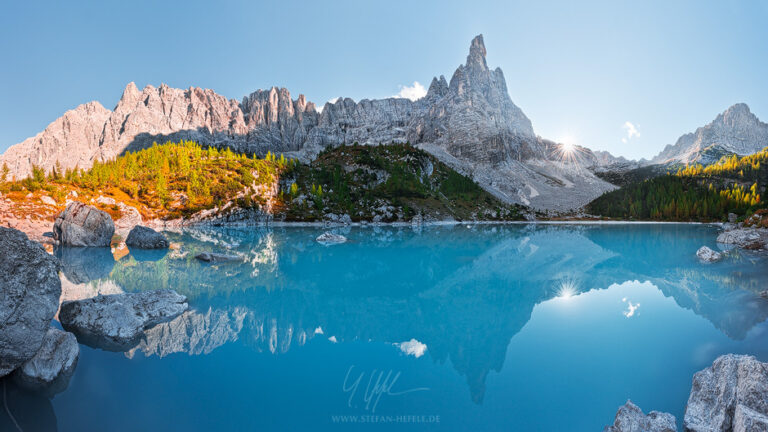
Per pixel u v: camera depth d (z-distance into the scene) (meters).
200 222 100.19
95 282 27.09
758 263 35.28
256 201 114.50
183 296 21.64
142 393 11.40
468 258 44.06
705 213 146.50
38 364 11.98
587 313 20.78
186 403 10.93
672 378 12.61
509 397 11.41
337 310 21.92
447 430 9.56
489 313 21.22
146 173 126.94
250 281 29.19
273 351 15.16
